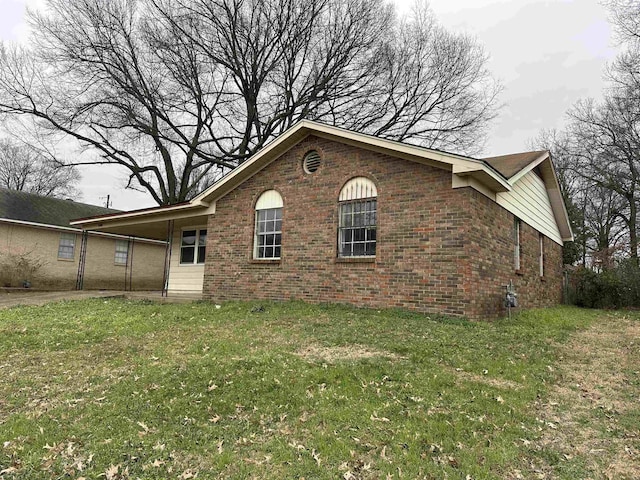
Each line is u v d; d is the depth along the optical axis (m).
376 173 9.69
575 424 3.88
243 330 7.59
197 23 20.22
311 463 3.16
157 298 13.92
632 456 3.29
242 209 12.20
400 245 9.11
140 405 4.30
